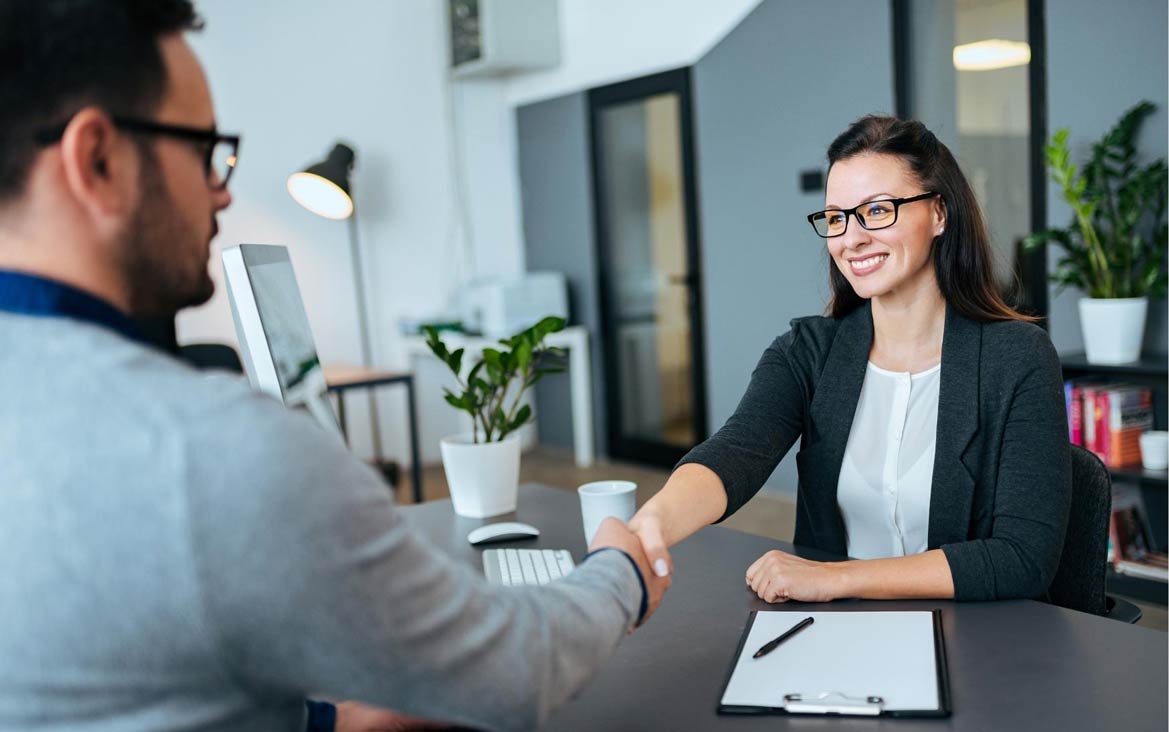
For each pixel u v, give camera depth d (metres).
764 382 1.73
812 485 1.70
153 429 0.60
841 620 1.25
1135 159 3.23
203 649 0.60
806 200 4.31
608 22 5.19
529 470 5.44
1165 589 3.08
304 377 1.25
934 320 1.62
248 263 1.12
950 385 1.55
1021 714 0.98
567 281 5.72
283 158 5.16
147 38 0.67
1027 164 3.56
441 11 5.64
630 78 5.11
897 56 3.89
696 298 4.98
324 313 5.35
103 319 0.67
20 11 0.63
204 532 0.59
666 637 1.25
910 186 1.53
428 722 1.03
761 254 4.55
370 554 0.64
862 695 1.03
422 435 5.74
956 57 3.74
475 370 1.93
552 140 5.66
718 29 4.61
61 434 0.60
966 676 1.08
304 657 0.63
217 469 0.60
